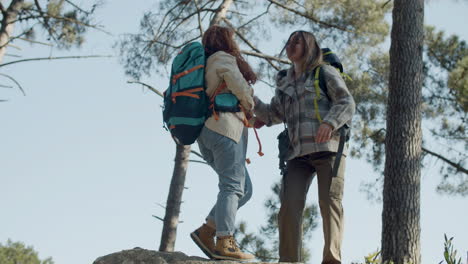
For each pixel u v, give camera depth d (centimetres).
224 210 397
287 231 410
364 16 1148
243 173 412
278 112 450
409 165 700
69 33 1059
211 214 414
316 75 414
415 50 741
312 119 411
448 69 1245
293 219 409
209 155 426
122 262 406
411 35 746
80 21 1060
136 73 1149
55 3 1059
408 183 694
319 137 393
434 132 1235
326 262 397
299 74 427
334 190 403
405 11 755
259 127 463
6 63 931
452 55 1235
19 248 2786
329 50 442
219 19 1152
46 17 1041
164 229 1057
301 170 420
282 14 1204
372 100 1152
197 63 407
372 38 1160
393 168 703
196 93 402
